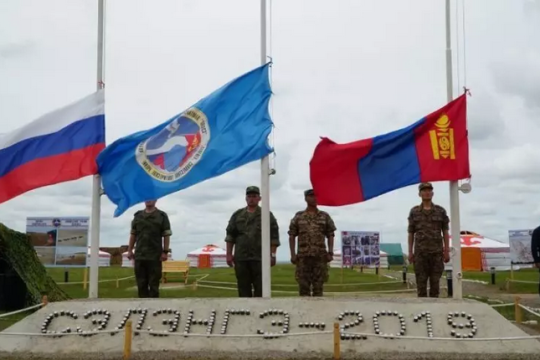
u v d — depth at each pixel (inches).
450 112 405.4
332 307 346.9
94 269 404.8
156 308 352.2
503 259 1285.7
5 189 411.8
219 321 343.0
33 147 416.8
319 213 414.6
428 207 405.1
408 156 402.3
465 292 796.0
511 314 493.7
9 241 532.7
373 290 828.6
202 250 1825.8
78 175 413.4
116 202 399.9
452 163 400.8
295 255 413.4
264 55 403.9
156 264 431.5
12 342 338.3
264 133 389.7
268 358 313.9
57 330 344.8
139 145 401.7
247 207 424.2
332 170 398.9
